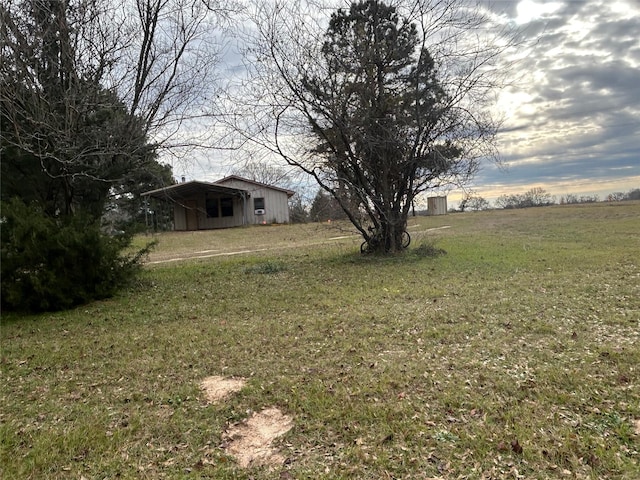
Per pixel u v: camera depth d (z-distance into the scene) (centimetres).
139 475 270
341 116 1059
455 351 455
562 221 2216
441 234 1856
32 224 730
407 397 354
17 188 816
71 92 752
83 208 888
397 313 618
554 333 496
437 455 272
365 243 1347
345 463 271
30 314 730
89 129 802
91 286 800
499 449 273
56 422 342
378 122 1086
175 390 394
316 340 520
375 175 1174
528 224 2184
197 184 2650
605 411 313
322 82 1044
